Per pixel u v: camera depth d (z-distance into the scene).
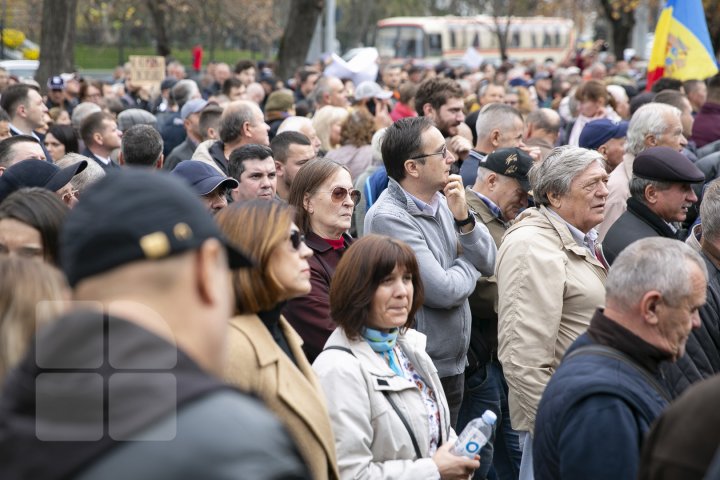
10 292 2.53
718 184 4.63
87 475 1.37
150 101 16.53
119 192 1.54
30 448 1.40
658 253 3.15
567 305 4.50
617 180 6.63
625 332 3.14
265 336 3.08
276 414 2.94
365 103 10.78
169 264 1.54
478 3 47.00
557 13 48.50
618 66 23.58
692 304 3.14
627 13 29.47
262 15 48.06
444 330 4.93
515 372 4.42
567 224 4.61
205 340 1.59
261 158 5.85
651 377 3.13
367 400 3.53
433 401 3.82
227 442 1.40
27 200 3.64
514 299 4.46
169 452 1.38
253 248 3.08
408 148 5.00
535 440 3.18
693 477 2.17
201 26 48.44
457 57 44.84
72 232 1.53
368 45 66.38
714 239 4.53
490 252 5.08
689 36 11.35
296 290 3.17
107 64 48.25
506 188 5.70
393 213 4.98
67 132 8.39
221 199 5.39
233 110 7.45
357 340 3.67
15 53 37.53
